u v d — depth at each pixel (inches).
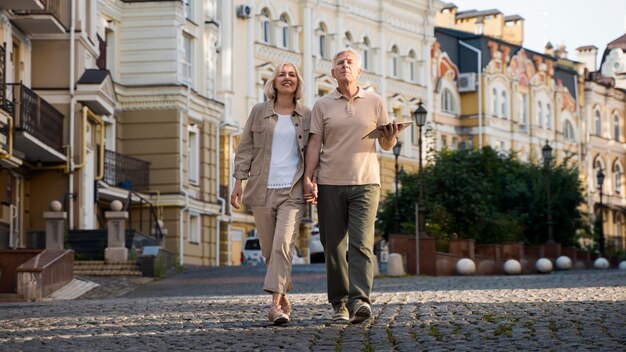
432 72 3297.2
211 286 1210.0
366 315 498.9
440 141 3344.0
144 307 688.4
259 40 2645.2
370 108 503.5
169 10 2005.4
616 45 4571.9
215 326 517.3
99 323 563.5
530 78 3732.8
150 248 1425.9
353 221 501.4
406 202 1941.4
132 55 2012.8
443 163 1947.6
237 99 2564.0
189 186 2084.2
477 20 3882.9
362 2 2979.8
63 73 1496.1
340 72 501.4
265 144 502.3
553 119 3878.0
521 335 448.5
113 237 1407.5
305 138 503.8
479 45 3462.1
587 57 4549.7
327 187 501.4
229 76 2405.3
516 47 3668.8
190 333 490.9
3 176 1366.9
